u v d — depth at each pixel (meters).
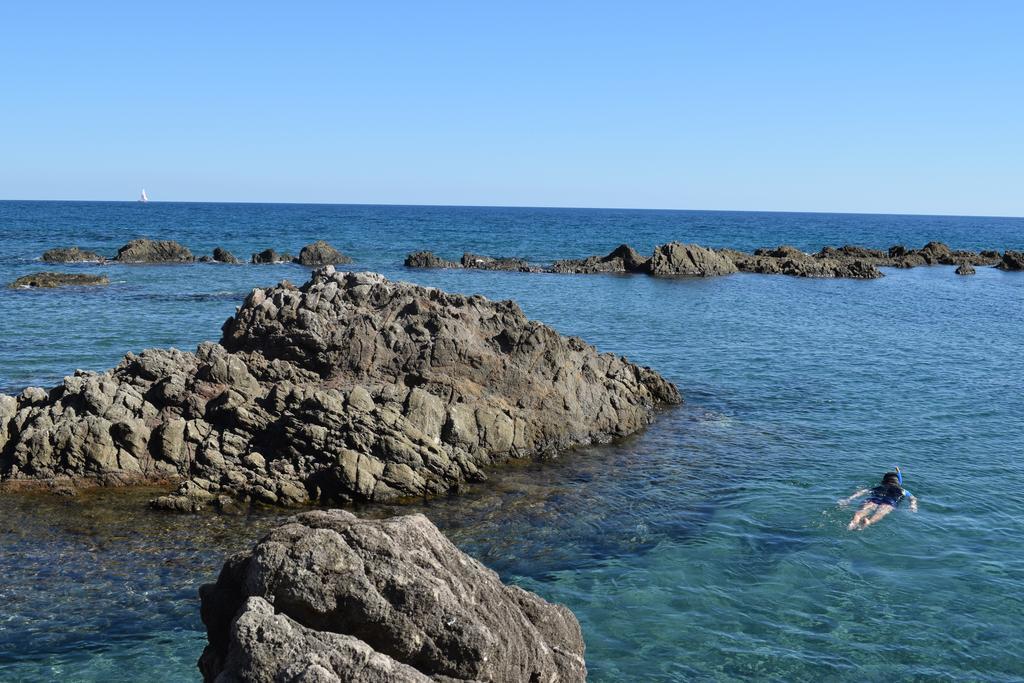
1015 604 15.37
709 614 14.92
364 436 20.28
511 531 18.39
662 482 21.72
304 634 8.09
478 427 22.67
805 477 22.22
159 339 39.16
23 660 13.01
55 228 134.88
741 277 81.88
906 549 17.72
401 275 75.25
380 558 8.77
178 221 174.38
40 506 18.70
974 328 49.28
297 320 23.94
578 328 46.50
